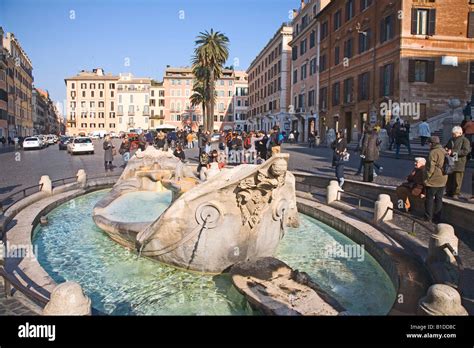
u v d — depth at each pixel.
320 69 46.03
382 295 5.60
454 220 8.36
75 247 7.45
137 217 8.50
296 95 55.72
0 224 7.50
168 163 12.45
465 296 4.74
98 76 107.44
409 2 28.84
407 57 29.00
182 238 5.81
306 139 50.50
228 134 25.55
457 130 9.23
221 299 5.34
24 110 72.38
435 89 29.33
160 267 6.30
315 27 47.25
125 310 5.05
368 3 34.19
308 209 10.44
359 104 35.81
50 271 6.29
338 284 5.96
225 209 5.67
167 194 11.54
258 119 78.56
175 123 100.94
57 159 26.47
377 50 32.62
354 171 16.06
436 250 5.65
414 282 5.25
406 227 7.88
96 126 107.19
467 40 29.44
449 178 9.48
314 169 16.88
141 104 106.81
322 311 4.49
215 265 5.89
